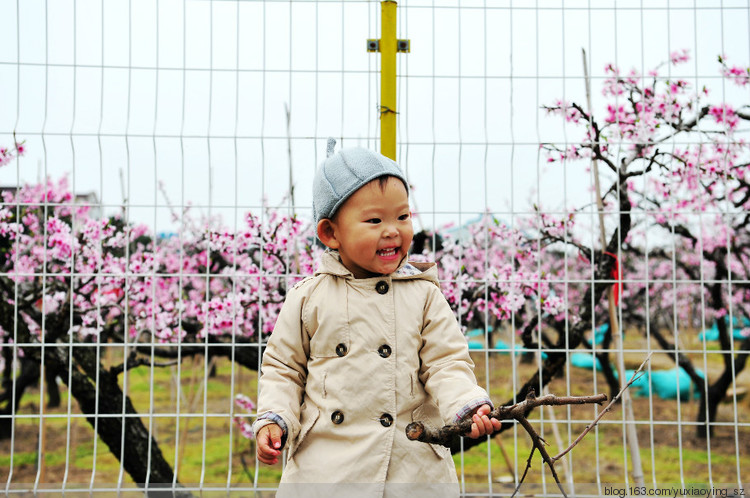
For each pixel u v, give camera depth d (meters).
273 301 3.47
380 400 1.67
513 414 1.51
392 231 1.72
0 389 5.16
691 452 4.75
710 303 4.88
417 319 1.76
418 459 1.65
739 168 3.59
